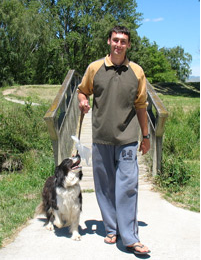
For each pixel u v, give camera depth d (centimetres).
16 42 3688
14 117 944
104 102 351
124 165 351
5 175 702
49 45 4125
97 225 432
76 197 379
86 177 646
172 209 488
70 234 403
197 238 390
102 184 373
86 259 342
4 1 3556
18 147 801
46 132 921
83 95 380
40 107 1184
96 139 363
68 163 371
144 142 386
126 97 348
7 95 1942
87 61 4603
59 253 356
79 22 4312
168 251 358
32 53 4066
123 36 341
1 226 427
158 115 597
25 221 445
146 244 376
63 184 372
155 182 603
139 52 4197
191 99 2366
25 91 2147
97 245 373
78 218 390
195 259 341
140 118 374
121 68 350
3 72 3678
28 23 3691
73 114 935
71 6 4316
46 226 422
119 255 349
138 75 352
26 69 4219
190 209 488
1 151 750
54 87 2342
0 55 3681
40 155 794
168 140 877
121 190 352
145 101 365
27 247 370
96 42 3972
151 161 668
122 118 350
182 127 1032
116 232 379
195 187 604
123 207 352
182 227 423
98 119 358
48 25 3966
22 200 541
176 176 600
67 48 4638
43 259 344
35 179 648
